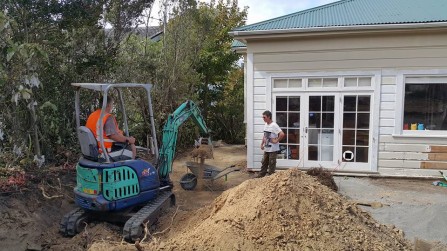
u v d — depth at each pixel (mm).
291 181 4695
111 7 8602
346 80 9117
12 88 6281
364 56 8930
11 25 6512
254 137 9695
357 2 10820
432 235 5332
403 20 8594
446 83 8672
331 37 9031
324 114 9297
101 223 5477
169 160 6461
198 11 13906
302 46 9227
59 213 6062
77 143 8328
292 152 9555
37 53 6250
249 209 4500
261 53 9461
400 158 8969
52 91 7668
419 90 8836
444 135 8711
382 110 8969
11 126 6758
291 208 4371
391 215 6188
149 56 11578
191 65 13891
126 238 4797
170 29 12914
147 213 5254
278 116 9578
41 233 5305
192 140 13609
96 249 4234
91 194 5137
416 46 8672
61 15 7379
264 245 4016
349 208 4785
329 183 7789
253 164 9758
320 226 4207
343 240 4094
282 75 9406
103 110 5086
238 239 4105
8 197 5625
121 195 5191
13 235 4898
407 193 7680
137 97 10938
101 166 5062
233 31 9219
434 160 8805
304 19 9711
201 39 14180
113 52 8984
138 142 11516
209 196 7500
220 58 16609
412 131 8906
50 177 6848
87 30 8164
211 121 17734
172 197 6477
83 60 8258
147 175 5629
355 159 9211
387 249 4199
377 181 8773
